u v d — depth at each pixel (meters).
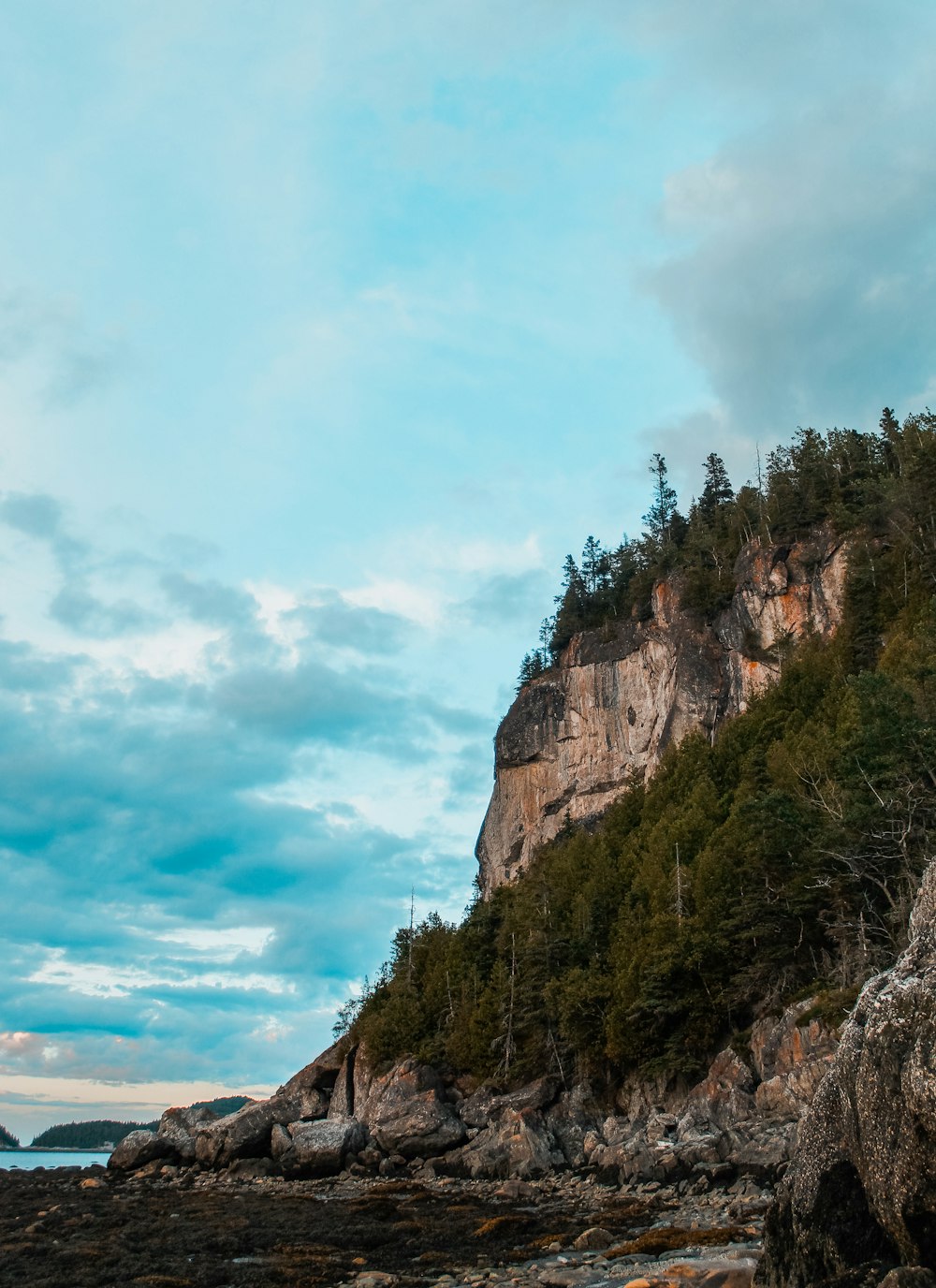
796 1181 14.80
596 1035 61.94
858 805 52.16
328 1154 55.56
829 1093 14.44
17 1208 41.53
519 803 141.88
